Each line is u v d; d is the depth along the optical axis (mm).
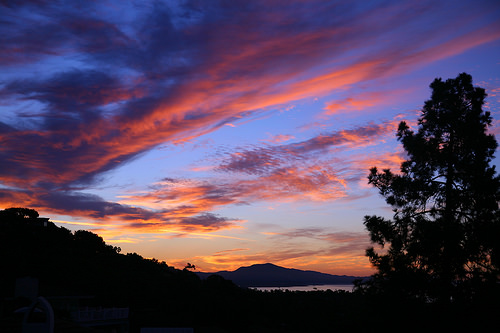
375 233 23188
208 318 55750
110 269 57125
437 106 23594
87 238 63594
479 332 18750
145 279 59406
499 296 18953
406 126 24406
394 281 21375
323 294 77312
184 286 64312
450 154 22766
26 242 49906
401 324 20734
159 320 45781
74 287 48344
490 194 20969
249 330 55125
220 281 78312
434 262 20781
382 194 24188
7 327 14625
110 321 31781
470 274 20250
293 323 57438
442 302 20250
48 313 13023
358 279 23312
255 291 81188
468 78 23266
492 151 22156
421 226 21469
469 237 20531
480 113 22891
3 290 24922
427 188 22812
